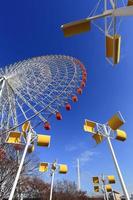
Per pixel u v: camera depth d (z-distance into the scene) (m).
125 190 14.98
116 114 16.42
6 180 29.53
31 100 24.14
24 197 45.66
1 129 23.39
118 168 16.05
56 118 22.97
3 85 24.11
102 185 36.97
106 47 8.76
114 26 8.21
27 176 39.97
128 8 7.50
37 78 25.98
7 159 29.72
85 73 28.70
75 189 64.75
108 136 17.42
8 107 24.69
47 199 48.75
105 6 8.60
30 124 17.83
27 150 17.23
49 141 16.52
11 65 26.14
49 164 27.25
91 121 17.83
